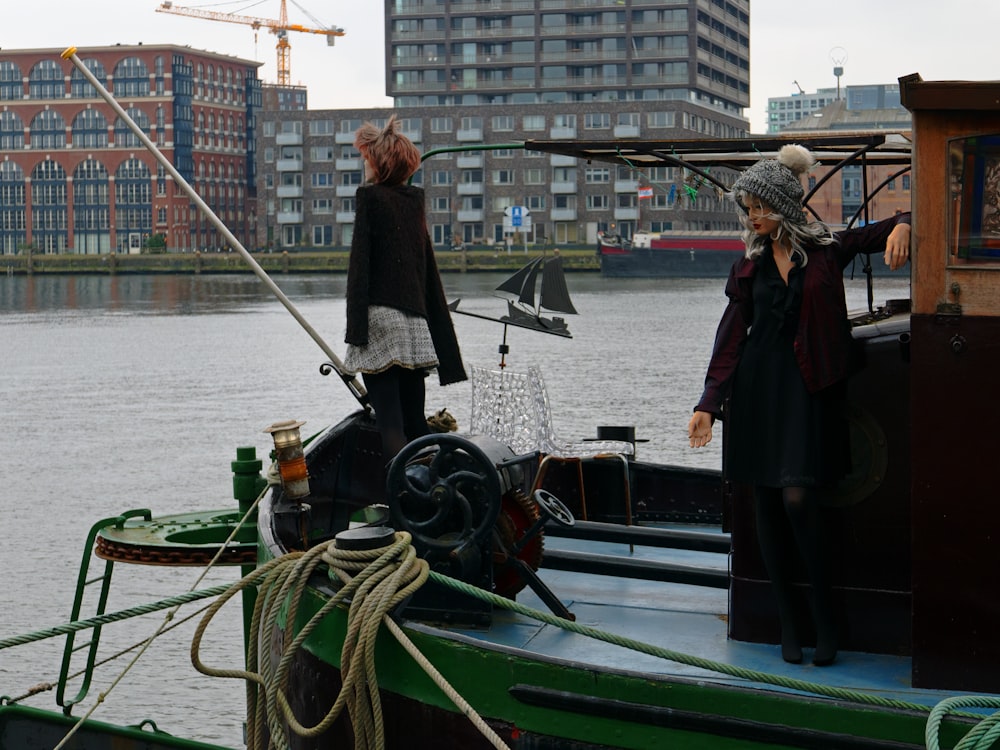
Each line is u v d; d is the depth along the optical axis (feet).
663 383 90.17
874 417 14.20
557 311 22.52
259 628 15.29
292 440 17.56
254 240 512.63
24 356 130.31
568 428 68.33
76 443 69.82
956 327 12.43
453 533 15.28
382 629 13.82
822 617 14.16
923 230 12.46
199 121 481.46
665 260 313.32
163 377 108.06
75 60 19.56
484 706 13.21
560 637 15.52
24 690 30.45
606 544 21.56
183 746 20.56
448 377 19.04
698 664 12.55
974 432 12.46
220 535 23.25
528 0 406.62
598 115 388.16
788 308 13.84
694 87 402.11
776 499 14.20
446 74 411.34
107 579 23.52
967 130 12.23
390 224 18.12
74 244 474.90
